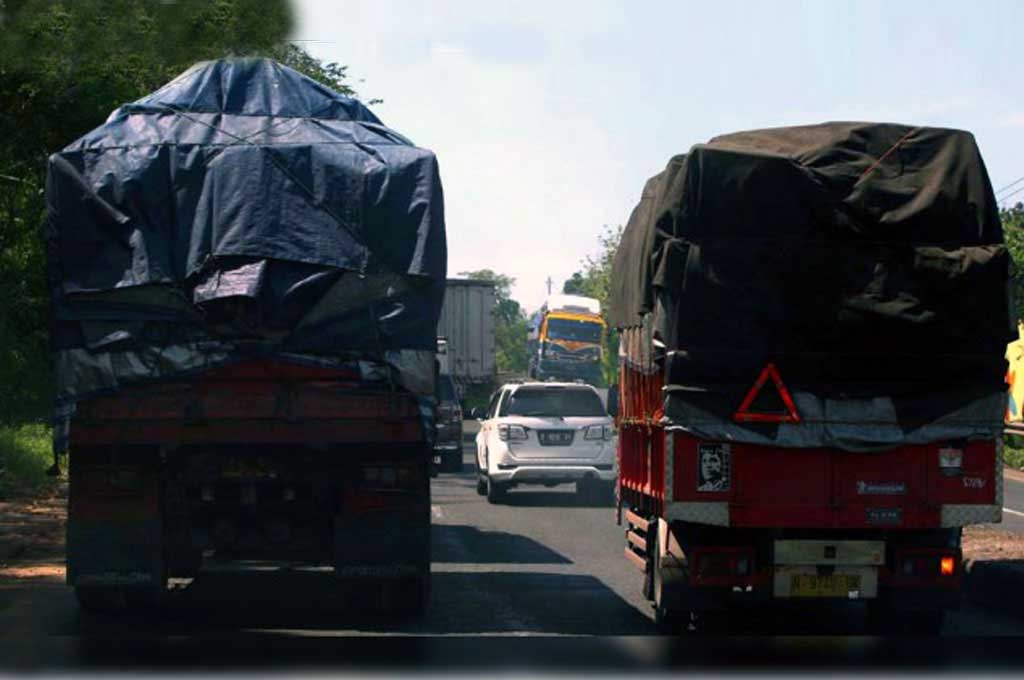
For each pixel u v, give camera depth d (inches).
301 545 461.7
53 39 843.4
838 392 414.6
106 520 443.8
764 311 414.0
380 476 453.1
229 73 481.1
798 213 416.8
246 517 456.8
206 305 440.1
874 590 416.5
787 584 415.2
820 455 415.2
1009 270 420.8
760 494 412.8
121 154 449.4
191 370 440.8
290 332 444.1
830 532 419.8
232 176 448.5
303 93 482.6
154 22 865.5
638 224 488.1
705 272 414.0
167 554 456.4
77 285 442.9
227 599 514.3
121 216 444.5
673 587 420.8
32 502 906.1
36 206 935.7
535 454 959.6
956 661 389.4
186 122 461.1
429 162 456.4
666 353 418.3
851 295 415.8
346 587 546.3
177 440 440.8
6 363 1037.2
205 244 444.8
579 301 2989.7
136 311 442.6
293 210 448.5
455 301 2052.2
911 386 417.4
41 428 1428.4
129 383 441.1
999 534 705.6
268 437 443.2
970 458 419.2
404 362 448.8
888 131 428.1
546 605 504.7
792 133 435.2
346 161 453.1
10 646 403.5
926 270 416.8
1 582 558.3
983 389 418.6
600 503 981.2
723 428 411.5
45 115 890.1
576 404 983.6
